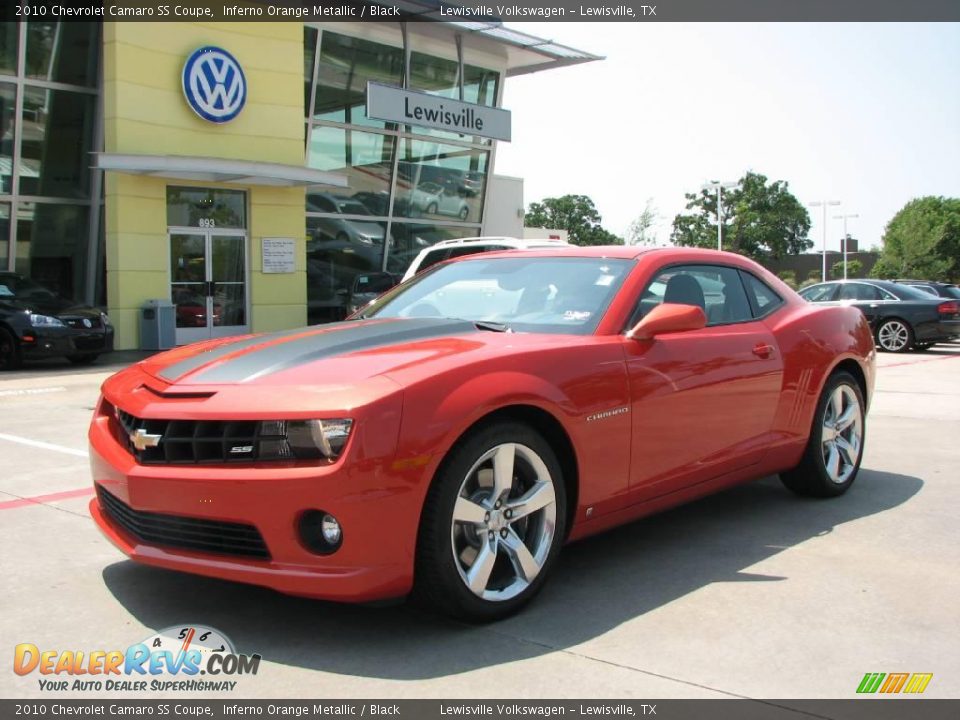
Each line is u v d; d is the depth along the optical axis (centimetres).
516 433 329
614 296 399
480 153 2441
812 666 294
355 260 2178
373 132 2183
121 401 341
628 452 372
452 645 311
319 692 276
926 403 947
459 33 2247
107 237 1692
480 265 466
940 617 336
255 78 1864
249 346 365
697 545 429
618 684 281
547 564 344
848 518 477
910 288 1783
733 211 8012
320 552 297
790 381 469
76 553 414
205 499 301
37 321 1280
